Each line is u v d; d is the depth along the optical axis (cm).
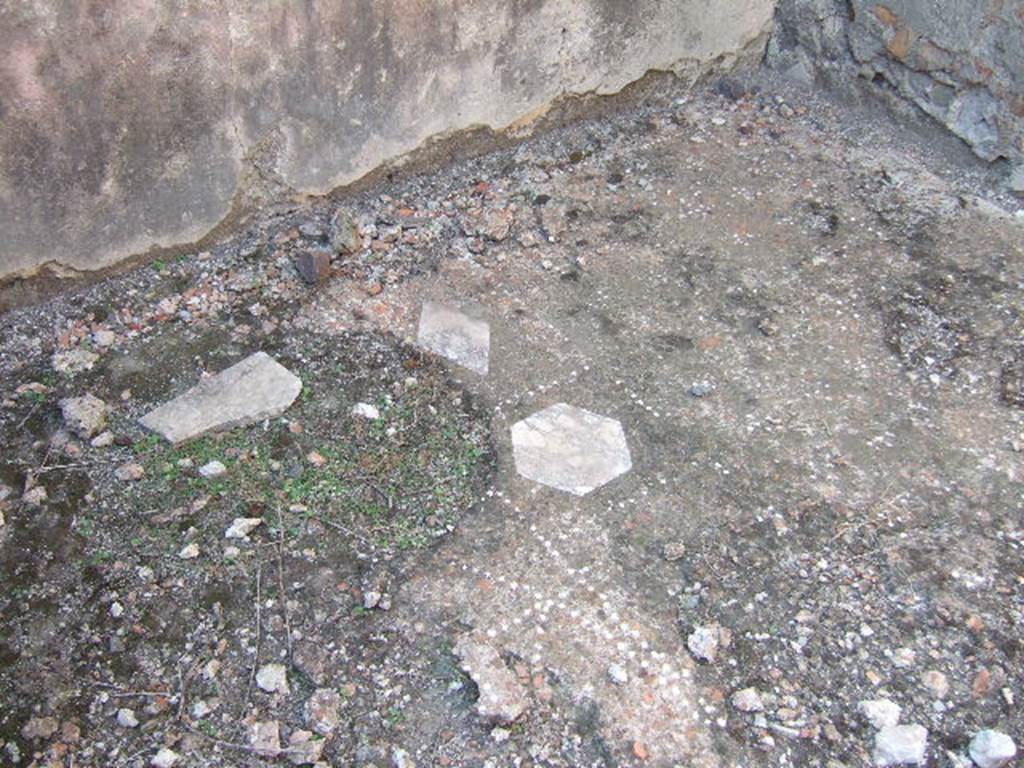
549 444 304
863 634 259
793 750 237
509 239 379
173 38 309
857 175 416
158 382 318
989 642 257
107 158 319
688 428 311
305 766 230
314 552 272
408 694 244
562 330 343
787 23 463
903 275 367
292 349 331
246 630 255
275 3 323
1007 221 392
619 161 421
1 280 324
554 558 273
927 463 301
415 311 346
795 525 284
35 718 236
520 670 248
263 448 299
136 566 267
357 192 391
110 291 345
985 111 402
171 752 230
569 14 400
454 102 392
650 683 247
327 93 356
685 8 433
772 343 341
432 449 301
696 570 272
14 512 278
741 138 437
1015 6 374
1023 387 325
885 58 430
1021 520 286
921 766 233
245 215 367
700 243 381
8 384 314
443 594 264
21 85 289
